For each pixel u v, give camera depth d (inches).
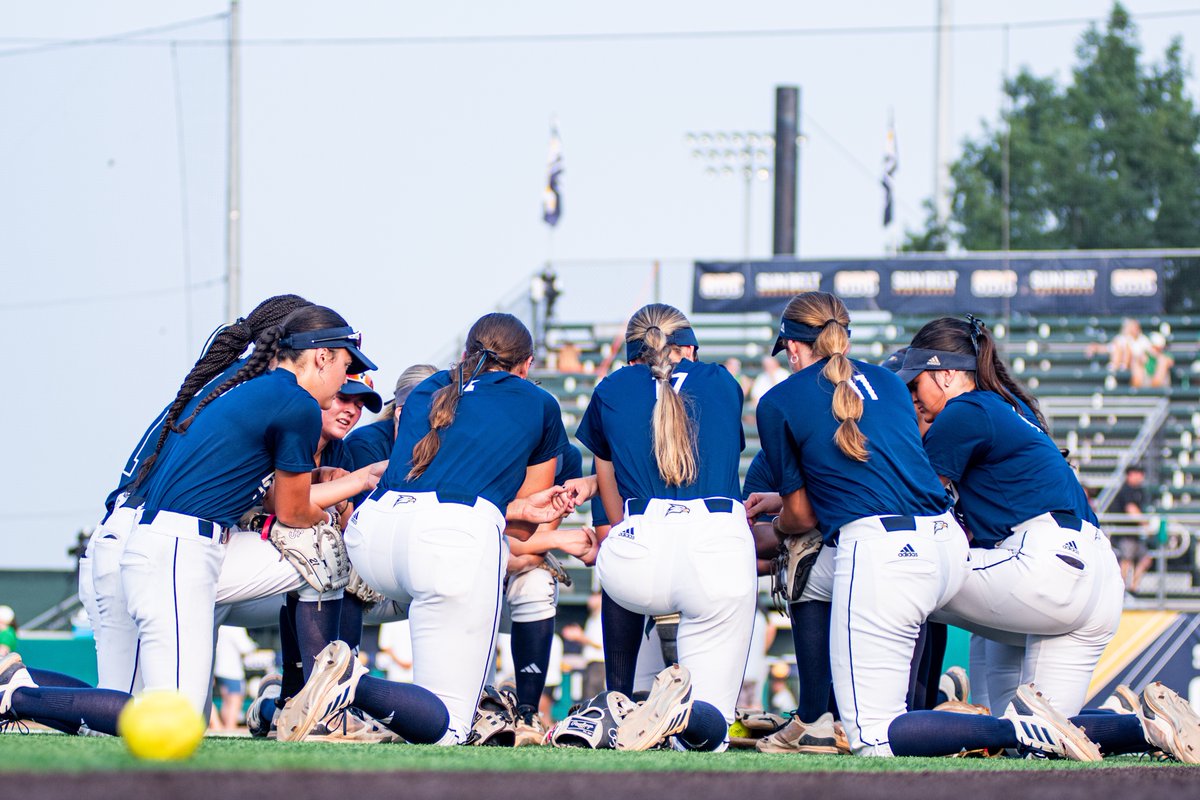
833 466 443.5
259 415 444.1
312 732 425.7
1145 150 2583.7
